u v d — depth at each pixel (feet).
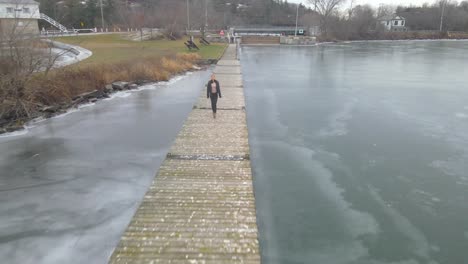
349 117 54.60
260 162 36.94
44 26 173.99
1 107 45.91
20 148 38.42
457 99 68.08
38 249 21.74
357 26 300.61
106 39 163.94
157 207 25.08
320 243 24.23
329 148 41.11
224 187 28.14
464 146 42.01
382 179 33.42
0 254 21.24
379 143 42.93
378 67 119.85
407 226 26.16
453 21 341.21
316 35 275.39
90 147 38.99
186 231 22.31
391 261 22.61
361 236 24.99
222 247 20.85
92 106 57.41
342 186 32.01
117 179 31.24
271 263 22.33
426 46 237.86
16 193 28.48
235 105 55.47
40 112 50.34
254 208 25.04
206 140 39.09
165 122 49.03
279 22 360.48
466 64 130.00
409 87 80.74
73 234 23.25
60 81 56.39
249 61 132.67
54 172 32.53
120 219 25.03
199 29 237.04
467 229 25.91
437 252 23.47
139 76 77.61
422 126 49.98
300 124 50.55
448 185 32.27
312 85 82.48
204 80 82.53
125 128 46.14
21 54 50.90
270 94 71.36
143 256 20.02
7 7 119.24
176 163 32.76
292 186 31.91
